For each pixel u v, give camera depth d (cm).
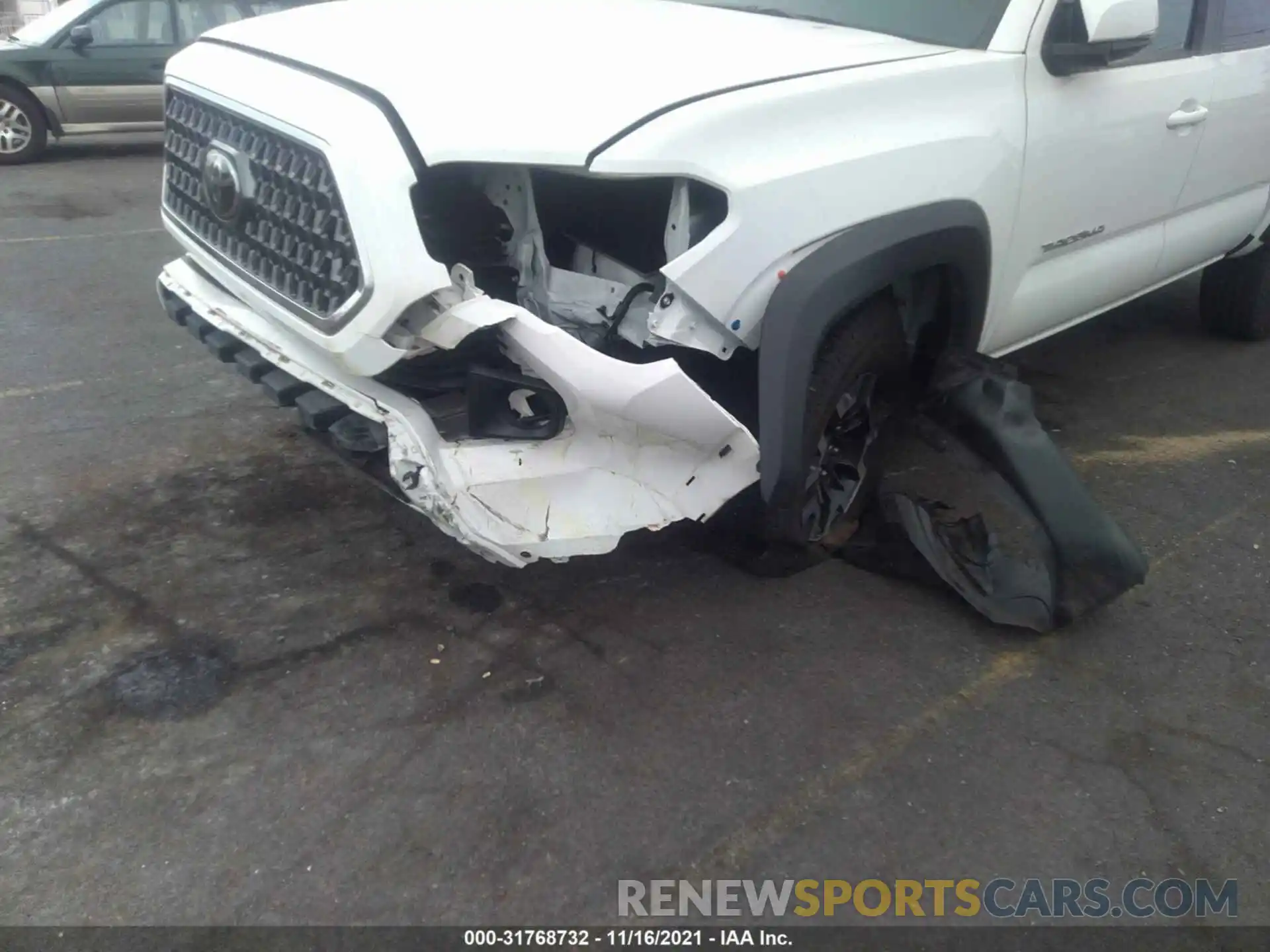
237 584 324
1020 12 324
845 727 278
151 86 1013
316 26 304
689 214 254
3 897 222
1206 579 348
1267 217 496
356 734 268
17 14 1814
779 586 334
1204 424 461
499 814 246
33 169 952
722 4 369
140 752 260
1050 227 352
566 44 286
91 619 306
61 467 388
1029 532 313
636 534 318
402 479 252
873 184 279
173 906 222
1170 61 391
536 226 265
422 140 240
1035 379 502
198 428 423
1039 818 253
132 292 586
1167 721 286
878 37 327
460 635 305
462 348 261
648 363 274
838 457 324
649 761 263
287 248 265
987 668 303
